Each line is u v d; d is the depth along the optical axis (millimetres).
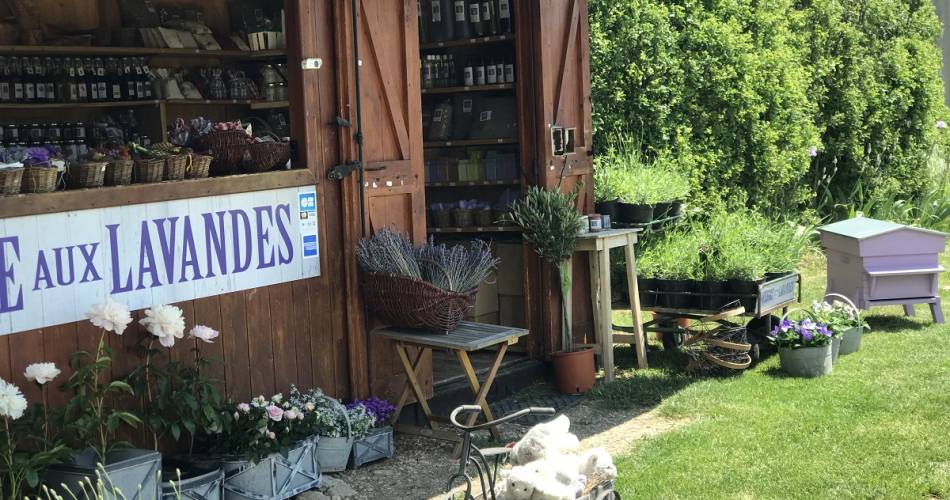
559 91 7324
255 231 5223
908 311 8602
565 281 7020
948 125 14602
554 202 6930
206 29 7605
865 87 12508
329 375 5664
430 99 8086
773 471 5102
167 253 4809
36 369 4070
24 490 4062
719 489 4891
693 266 7488
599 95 9148
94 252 4512
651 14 9258
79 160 4617
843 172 12828
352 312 5750
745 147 10227
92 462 4184
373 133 5898
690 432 5781
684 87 9617
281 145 5348
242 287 5168
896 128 13195
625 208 7555
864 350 7566
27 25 6844
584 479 3689
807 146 11391
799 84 11078
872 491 4797
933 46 13789
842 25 12297
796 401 6320
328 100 5621
